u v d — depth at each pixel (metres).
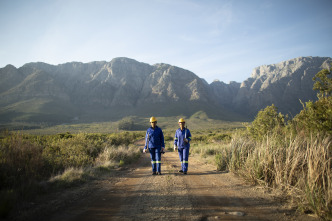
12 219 2.88
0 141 5.64
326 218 2.99
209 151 13.01
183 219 3.00
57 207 3.45
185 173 6.70
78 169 6.56
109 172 7.07
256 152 5.88
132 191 4.60
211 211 3.32
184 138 6.77
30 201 3.68
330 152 4.21
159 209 3.41
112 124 190.00
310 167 3.85
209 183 5.29
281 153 5.08
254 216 3.12
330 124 6.00
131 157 11.24
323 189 3.51
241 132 10.37
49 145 8.48
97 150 10.18
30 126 149.88
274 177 4.79
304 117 6.96
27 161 5.27
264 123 10.98
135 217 3.06
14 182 4.14
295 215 3.17
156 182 5.50
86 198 4.03
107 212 3.27
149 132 6.74
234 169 6.58
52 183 4.86
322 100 6.85
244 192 4.43
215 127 153.12
